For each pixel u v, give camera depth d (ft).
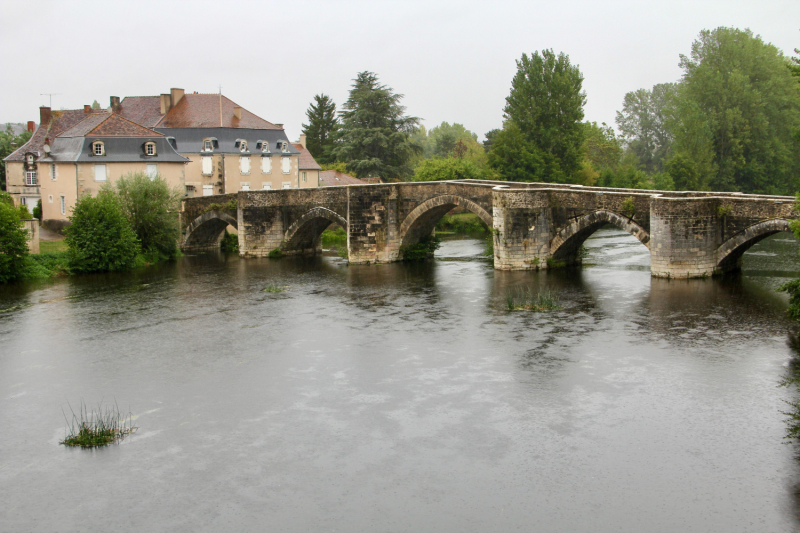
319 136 289.74
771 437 52.34
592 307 92.32
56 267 133.69
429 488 46.75
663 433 53.47
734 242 104.27
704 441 52.01
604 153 294.87
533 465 49.26
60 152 172.24
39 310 100.37
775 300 91.91
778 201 98.22
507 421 56.44
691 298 94.17
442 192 133.59
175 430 56.59
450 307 96.27
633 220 111.14
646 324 82.64
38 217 180.55
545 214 122.42
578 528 41.98
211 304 103.40
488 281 114.73
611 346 74.54
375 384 65.72
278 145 205.67
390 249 139.95
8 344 82.23
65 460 51.93
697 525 41.91
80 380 69.10
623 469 48.39
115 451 53.16
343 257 154.51
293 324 89.35
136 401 63.05
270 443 53.83
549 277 115.85
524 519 43.01
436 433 54.70
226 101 205.98
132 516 44.39
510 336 79.92
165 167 173.68
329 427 56.34
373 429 55.77
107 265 137.80
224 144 196.34
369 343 79.15
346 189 143.95
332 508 44.73
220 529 42.83
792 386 61.57
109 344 81.61
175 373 70.54
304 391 64.44
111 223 138.41
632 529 41.75
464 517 43.37
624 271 119.55
